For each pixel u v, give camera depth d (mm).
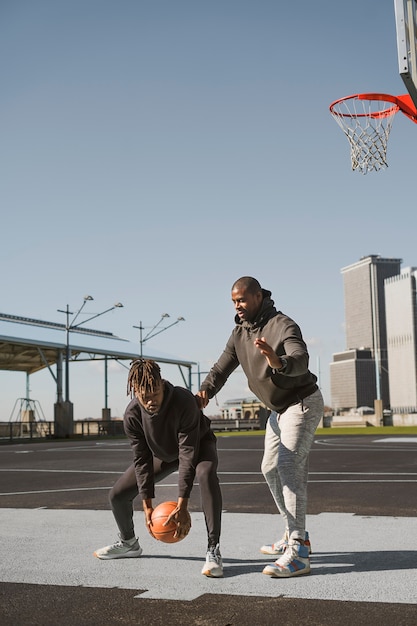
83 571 4359
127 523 4699
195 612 3439
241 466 13484
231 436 32562
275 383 4395
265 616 3346
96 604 3611
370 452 17188
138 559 4703
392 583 3928
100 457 17688
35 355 43312
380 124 13266
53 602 3658
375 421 47000
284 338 4324
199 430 4348
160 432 4234
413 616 3295
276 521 6391
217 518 4258
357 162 13234
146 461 4418
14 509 7500
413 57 10188
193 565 4500
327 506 7430
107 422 46219
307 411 4418
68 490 9578
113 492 4590
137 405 4320
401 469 12133
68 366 39406
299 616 3330
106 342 46031
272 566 4141
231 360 4855
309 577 4121
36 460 16906
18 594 3826
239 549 5023
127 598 3715
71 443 30375
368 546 5059
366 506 7402
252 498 8336
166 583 4027
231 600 3643
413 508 7215
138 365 4148
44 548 5133
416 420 45375
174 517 4219
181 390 4273
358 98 13195
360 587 3850
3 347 39719
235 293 4484
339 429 41219
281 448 4414
